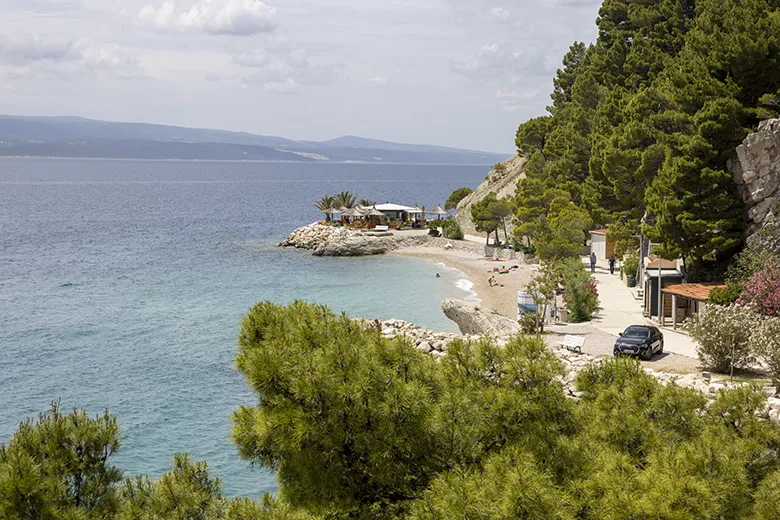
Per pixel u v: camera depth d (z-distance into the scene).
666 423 15.40
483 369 15.66
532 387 15.00
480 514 11.73
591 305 53.97
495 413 14.31
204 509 13.84
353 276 91.12
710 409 16.12
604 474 13.30
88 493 13.09
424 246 113.62
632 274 68.62
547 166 108.12
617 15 109.94
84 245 125.75
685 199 53.12
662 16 95.69
